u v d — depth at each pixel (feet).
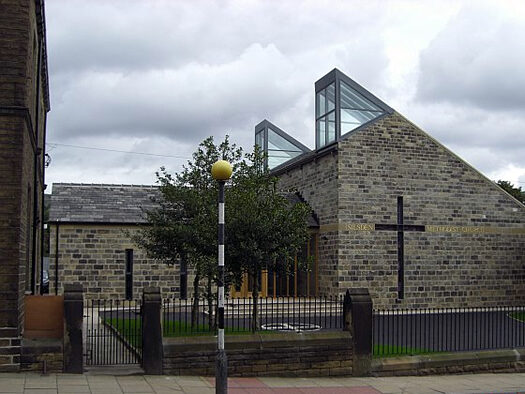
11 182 39.55
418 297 88.43
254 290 49.49
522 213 95.81
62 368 39.22
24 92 40.27
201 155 60.18
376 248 86.99
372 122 88.79
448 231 91.04
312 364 43.68
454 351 48.37
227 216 49.37
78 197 86.94
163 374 40.52
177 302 83.56
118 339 51.42
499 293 93.15
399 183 89.10
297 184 99.09
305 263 55.36
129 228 84.33
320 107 94.43
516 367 48.39
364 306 45.16
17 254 39.22
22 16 40.70
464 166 92.99
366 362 44.70
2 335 38.55
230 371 41.86
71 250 82.43
